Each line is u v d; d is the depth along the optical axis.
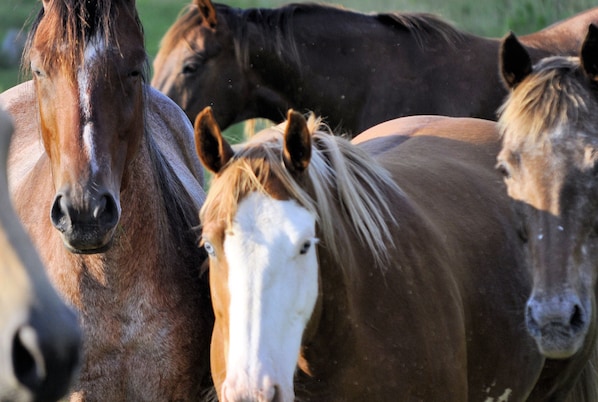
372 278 6.43
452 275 7.07
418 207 7.26
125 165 6.54
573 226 6.51
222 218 5.66
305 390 6.31
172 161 8.49
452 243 7.34
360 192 6.68
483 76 13.27
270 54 13.66
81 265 6.60
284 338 5.54
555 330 6.36
